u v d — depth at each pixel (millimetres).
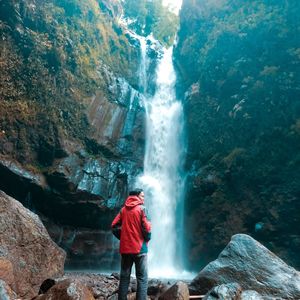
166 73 33094
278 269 7816
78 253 24219
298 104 21750
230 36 26328
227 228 23484
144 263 6387
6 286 6309
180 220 26438
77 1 29516
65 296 6199
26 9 26125
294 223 21031
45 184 23672
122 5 40031
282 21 23500
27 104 24859
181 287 6992
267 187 22406
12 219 9406
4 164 22766
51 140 24703
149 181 27984
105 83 28938
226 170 23984
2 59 24766
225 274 7898
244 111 23859
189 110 28219
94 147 26547
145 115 29969
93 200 24594
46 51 26250
